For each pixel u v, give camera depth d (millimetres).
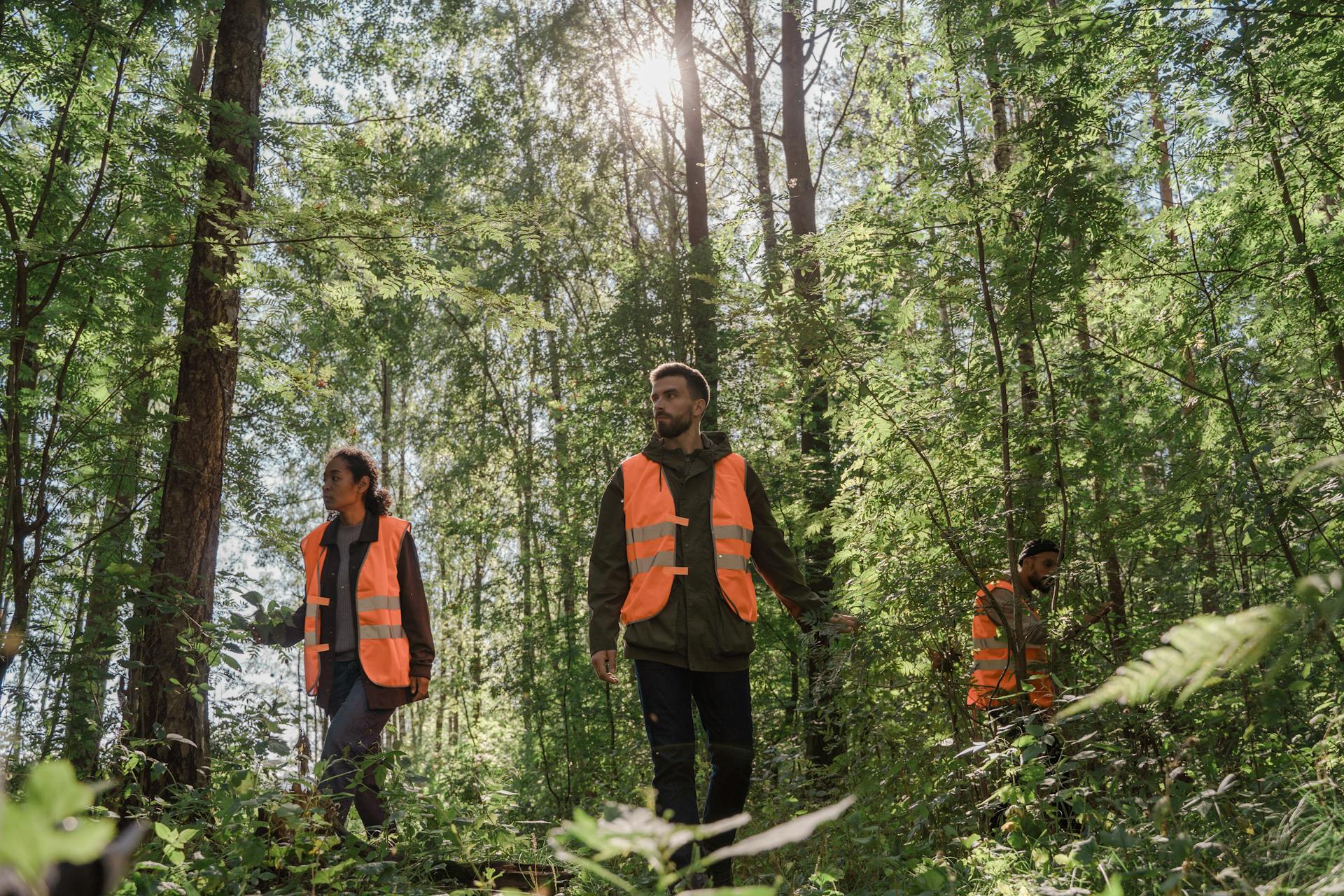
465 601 15141
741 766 3746
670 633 3807
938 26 5773
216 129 6184
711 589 3881
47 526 5953
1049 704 4504
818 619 4383
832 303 6160
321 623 4727
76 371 6777
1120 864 2564
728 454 4172
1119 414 5656
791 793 4629
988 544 5285
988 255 5500
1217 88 5168
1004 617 4734
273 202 5859
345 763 4406
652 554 3902
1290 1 4641
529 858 3846
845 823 3668
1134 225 6484
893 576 5379
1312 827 2400
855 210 6117
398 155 6316
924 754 4102
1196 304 5691
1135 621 5031
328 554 4820
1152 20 5195
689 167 13375
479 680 14484
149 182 5770
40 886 359
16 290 5449
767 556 4293
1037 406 5473
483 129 16312
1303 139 5207
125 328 6359
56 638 5086
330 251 5996
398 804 3889
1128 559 5617
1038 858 3059
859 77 11734
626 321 12773
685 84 13469
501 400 18375
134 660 5266
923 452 5473
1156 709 3328
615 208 18797
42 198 5438
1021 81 5492
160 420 6211
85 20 5523
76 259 5668
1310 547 4297
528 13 17234
